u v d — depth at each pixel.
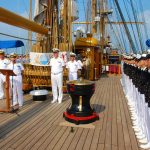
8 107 7.18
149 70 4.68
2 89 9.30
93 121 6.30
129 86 9.05
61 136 5.30
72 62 9.81
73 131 5.61
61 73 8.54
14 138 5.17
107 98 9.71
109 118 6.68
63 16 11.98
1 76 9.07
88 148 4.67
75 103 6.32
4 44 12.60
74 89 6.14
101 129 5.76
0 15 5.70
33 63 10.93
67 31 12.00
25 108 7.77
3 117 6.71
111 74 22.58
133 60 7.62
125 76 11.02
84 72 15.77
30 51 12.10
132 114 6.99
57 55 8.56
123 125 6.06
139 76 5.71
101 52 22.19
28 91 10.79
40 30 8.60
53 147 4.71
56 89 8.70
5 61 8.73
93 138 5.18
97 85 14.10
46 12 11.37
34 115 6.95
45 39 11.48
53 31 11.56
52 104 8.38
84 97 6.22
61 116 6.84
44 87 11.20
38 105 8.22
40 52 11.55
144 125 5.15
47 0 11.31
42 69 10.87
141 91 5.41
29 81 10.93
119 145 4.82
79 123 6.08
